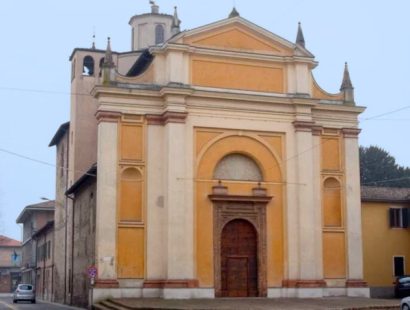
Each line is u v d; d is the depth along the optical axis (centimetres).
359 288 3678
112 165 3384
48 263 6072
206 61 3612
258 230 3562
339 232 3734
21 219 8769
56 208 5650
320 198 3706
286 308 2823
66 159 5297
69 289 4609
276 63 3734
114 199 3366
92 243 3741
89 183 3975
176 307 2847
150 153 3462
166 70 3550
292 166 3653
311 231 3597
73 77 5044
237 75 3653
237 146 3594
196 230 3444
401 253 4316
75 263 4400
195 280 3384
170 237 3344
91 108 4931
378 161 7319
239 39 3684
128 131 3459
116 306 3028
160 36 5419
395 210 4359
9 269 10219
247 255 3559
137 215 3419
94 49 4994
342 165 3794
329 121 3803
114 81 3462
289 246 3575
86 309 3716
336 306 2938
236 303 3095
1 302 5266
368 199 4281
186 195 3428
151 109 3500
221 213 3506
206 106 3553
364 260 4222
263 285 3516
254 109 3631
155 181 3453
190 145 3494
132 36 5531
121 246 3366
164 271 3362
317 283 3553
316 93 3822
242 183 3584
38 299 6325
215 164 3538
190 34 3588
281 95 3703
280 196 3634
